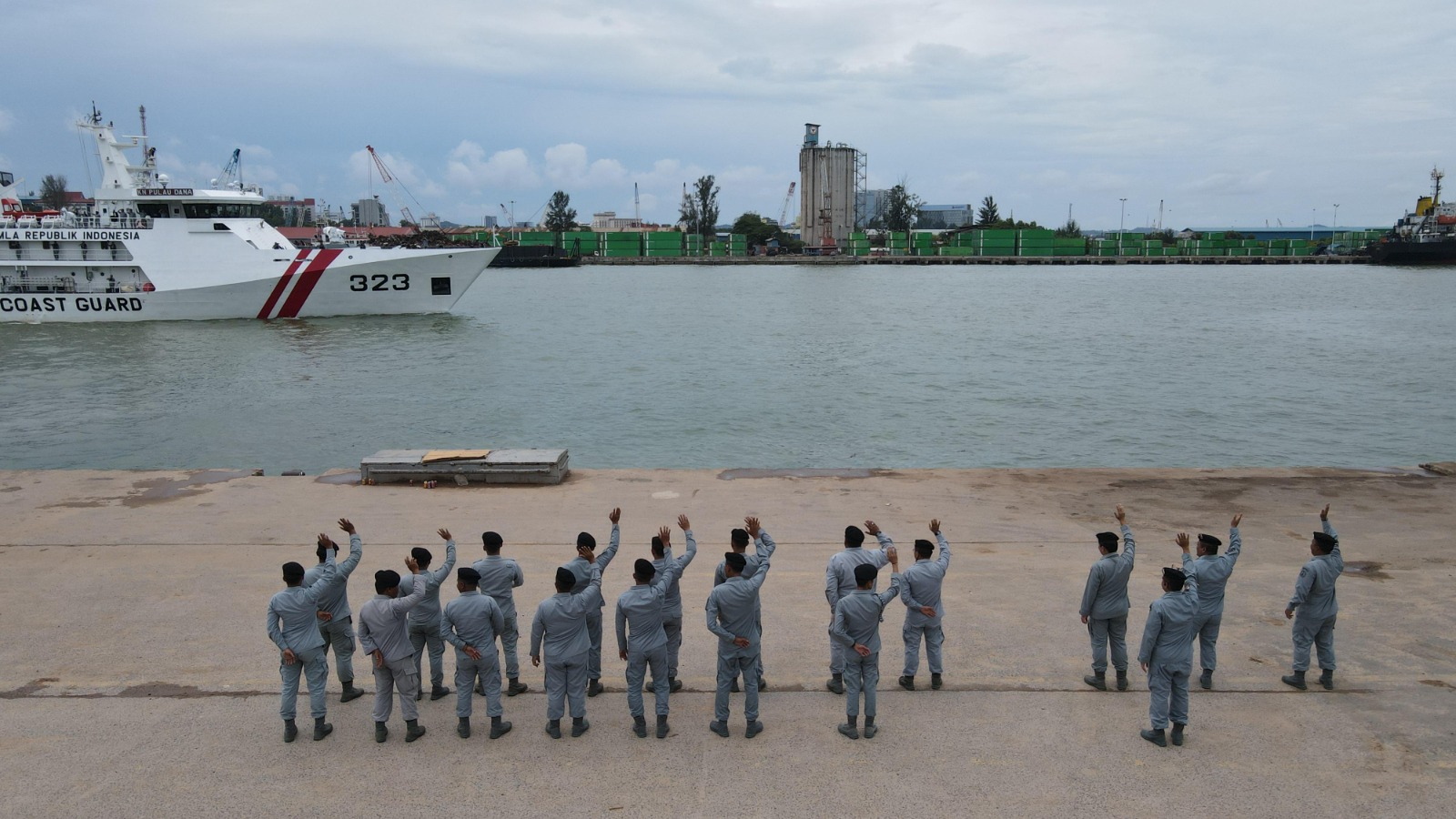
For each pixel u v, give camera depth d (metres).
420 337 59.12
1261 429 34.75
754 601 9.10
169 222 60.81
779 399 39.62
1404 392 41.97
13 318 60.69
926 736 9.26
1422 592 13.27
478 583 9.28
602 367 48.34
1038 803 8.11
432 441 31.39
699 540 15.84
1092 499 18.59
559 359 51.22
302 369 46.69
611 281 135.25
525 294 106.12
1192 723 9.50
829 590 9.79
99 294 60.75
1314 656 11.04
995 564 14.64
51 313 60.97
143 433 32.28
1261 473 20.58
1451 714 9.68
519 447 30.80
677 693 10.31
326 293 64.38
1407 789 8.34
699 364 49.59
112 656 11.28
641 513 17.55
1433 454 31.00
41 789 8.38
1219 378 45.97
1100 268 185.38
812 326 69.81
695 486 19.55
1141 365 50.06
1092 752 8.94
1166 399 40.41
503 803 8.16
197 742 9.23
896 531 16.45
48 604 12.98
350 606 12.88
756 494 18.89
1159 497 18.67
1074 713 9.73
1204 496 18.72
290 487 19.45
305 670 9.19
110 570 14.40
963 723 9.52
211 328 60.59
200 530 16.44
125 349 52.03
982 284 129.50
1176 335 64.06
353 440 31.47
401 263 64.94
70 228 59.31
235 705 10.02
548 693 9.16
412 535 16.16
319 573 9.48
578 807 8.08
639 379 44.75
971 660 11.05
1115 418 36.47
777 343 59.00
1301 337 62.78
